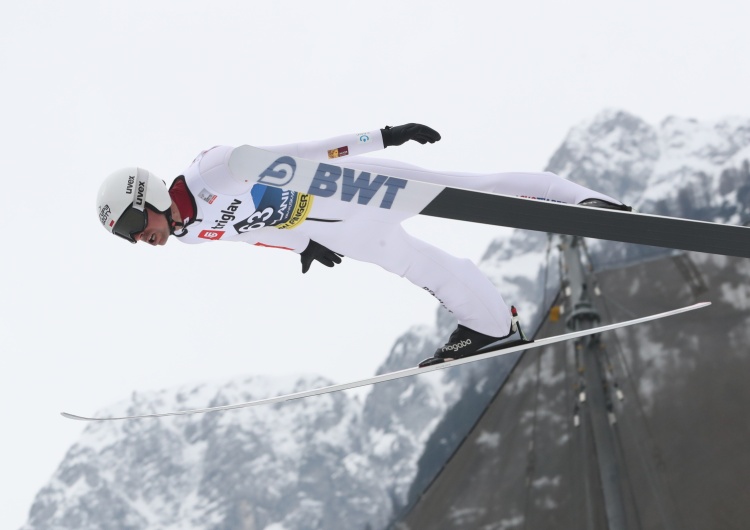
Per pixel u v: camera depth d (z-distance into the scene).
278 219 9.53
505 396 38.25
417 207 7.98
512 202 8.00
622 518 28.03
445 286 10.05
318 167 7.49
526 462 36.22
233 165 7.32
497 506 35.75
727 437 34.53
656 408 36.38
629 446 35.59
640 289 40.41
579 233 8.26
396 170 9.80
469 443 37.97
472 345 10.16
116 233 9.09
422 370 10.25
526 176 9.76
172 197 9.16
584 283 34.22
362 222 9.70
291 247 10.22
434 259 10.01
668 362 37.41
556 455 35.78
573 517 34.09
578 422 31.50
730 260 39.12
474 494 36.47
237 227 9.47
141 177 9.02
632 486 34.59
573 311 33.16
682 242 8.30
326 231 9.79
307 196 9.41
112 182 9.02
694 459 34.38
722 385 35.81
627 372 37.91
